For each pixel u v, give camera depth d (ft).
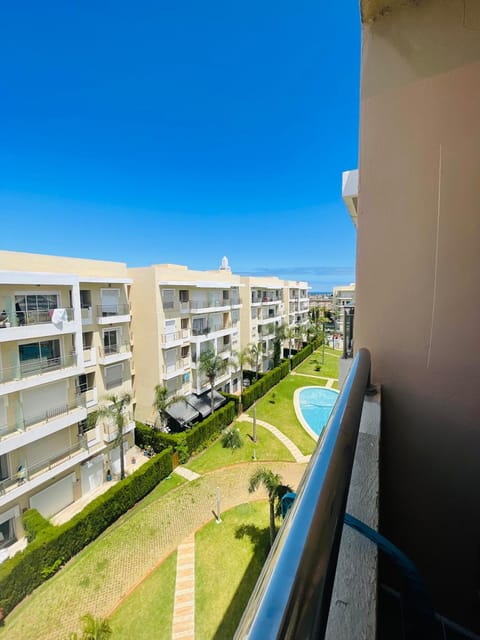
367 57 4.21
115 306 39.06
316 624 1.02
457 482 3.99
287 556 1.19
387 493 4.24
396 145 4.08
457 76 3.77
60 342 31.17
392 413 4.19
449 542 4.09
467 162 3.75
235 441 41.22
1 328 26.35
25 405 28.86
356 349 4.42
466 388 3.87
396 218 4.11
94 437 34.86
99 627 17.10
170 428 45.50
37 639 19.90
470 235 3.77
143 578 23.40
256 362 64.03
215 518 29.32
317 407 56.39
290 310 97.55
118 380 39.99
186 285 46.39
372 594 1.83
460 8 3.74
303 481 1.75
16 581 21.94
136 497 31.60
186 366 49.57
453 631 3.73
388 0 3.94
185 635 19.52
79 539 25.96
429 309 4.00
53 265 32.19
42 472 29.45
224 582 22.94
